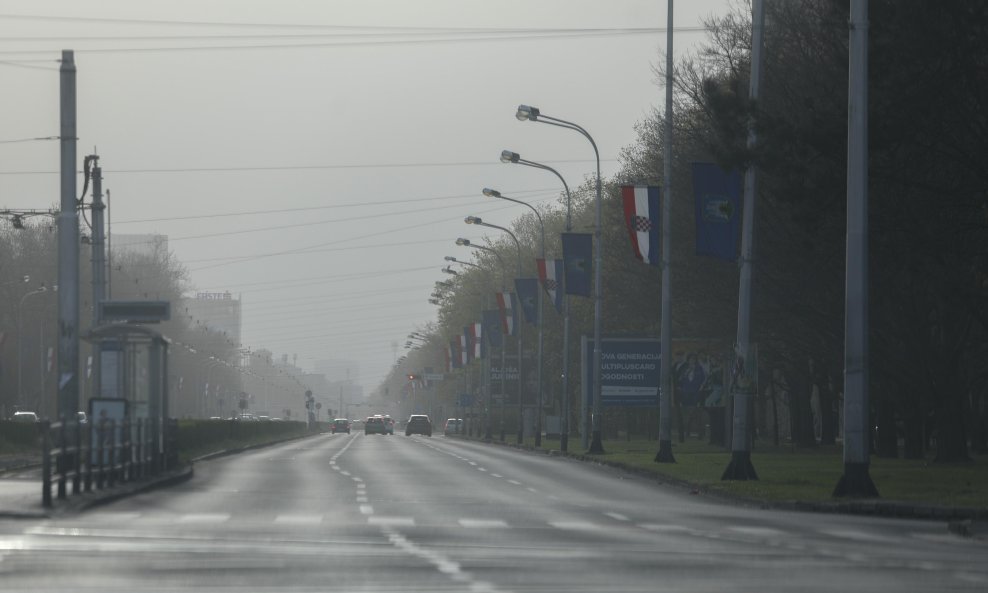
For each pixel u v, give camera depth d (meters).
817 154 84.12
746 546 43.47
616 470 111.25
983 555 41.72
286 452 153.50
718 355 151.62
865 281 67.44
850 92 66.69
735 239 82.94
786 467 108.25
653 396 155.00
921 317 118.19
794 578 33.56
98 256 109.25
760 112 82.69
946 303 104.12
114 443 71.19
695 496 77.44
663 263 116.06
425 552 39.97
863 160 66.69
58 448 60.81
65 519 53.06
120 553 38.41
